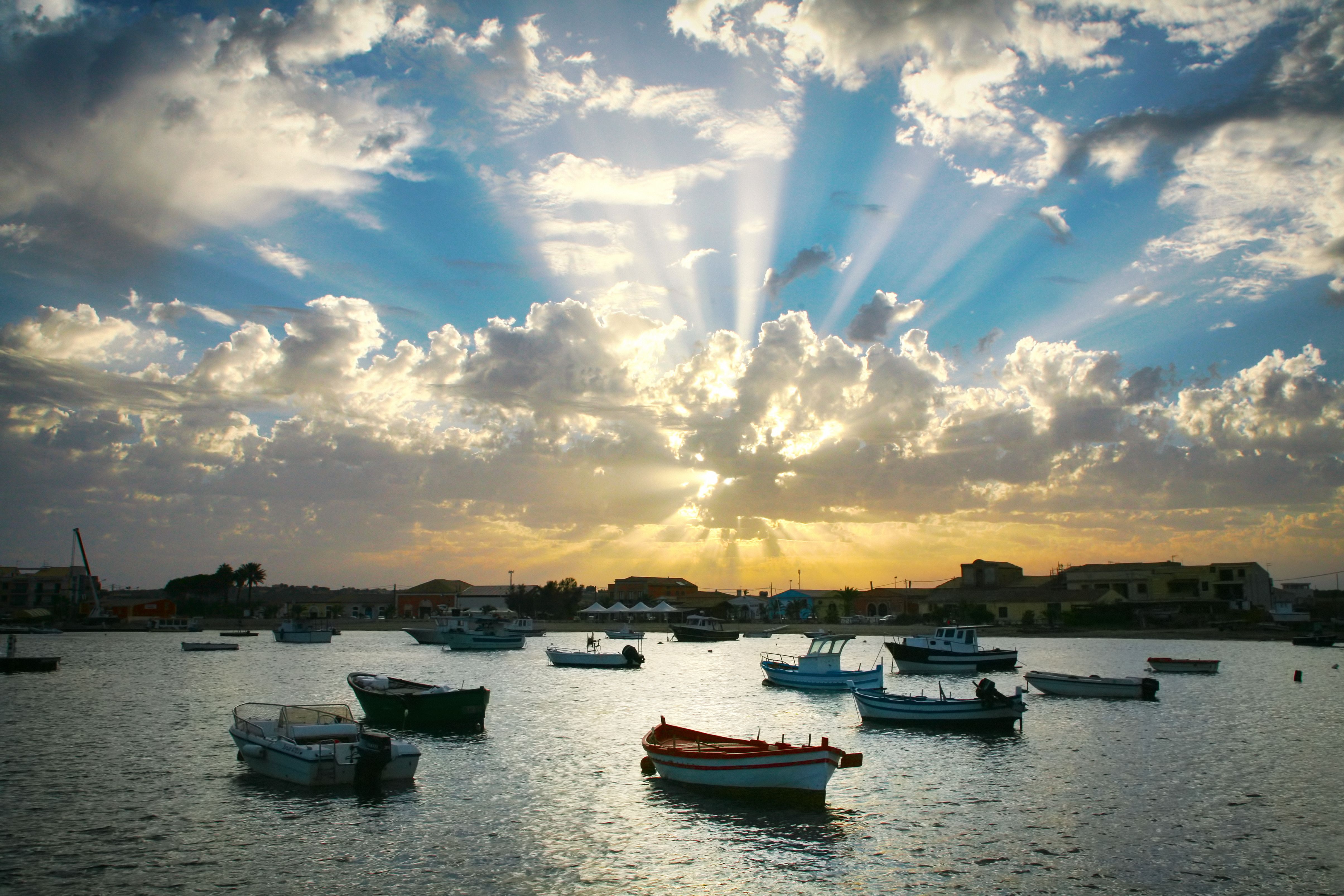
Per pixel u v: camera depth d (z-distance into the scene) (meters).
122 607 183.50
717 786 27.14
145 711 47.53
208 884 19.59
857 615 164.00
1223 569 143.38
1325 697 54.22
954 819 24.84
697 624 136.00
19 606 197.50
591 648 100.38
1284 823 24.44
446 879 19.94
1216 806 26.34
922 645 80.75
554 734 39.31
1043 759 33.38
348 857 21.31
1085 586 151.75
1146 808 26.03
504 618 162.38
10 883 19.59
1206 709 47.97
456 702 39.22
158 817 24.61
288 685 62.62
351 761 27.64
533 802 26.33
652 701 52.97
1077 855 21.67
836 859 21.38
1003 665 74.12
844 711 48.06
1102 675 70.44
